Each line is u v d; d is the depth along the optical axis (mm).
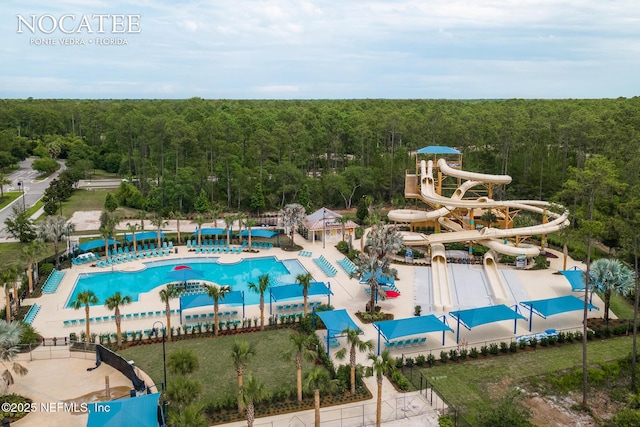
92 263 83750
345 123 163625
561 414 42625
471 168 134000
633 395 42031
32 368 48219
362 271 61156
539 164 122875
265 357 51375
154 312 62094
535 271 79625
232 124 152000
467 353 52156
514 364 50312
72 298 68188
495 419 38031
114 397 42844
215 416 40844
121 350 52500
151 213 120562
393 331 50812
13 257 82750
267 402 42812
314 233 100000
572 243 89125
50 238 78875
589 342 55531
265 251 92688
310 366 49062
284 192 125750
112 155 175625
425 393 44812
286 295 62406
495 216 92938
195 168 129750
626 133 116125
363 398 43719
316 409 37938
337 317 53812
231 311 63625
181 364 41188
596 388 46750
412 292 70375
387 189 133500
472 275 77812
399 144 171500
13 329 43812
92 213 117875
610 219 57781
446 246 91438
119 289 73375
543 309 56969
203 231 97562
